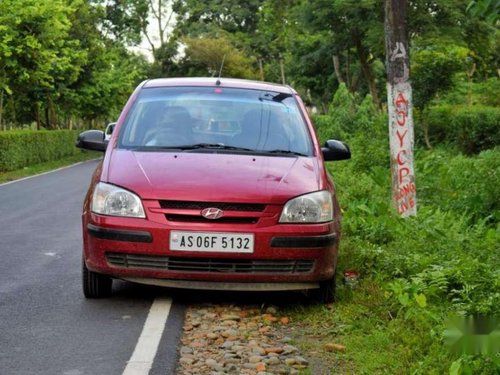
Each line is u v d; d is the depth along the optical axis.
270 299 6.48
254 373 4.64
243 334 5.47
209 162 6.30
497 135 20.80
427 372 4.39
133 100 7.30
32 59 28.02
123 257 5.91
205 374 4.61
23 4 26.81
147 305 6.26
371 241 8.55
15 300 6.45
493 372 4.09
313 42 43.53
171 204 5.86
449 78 23.92
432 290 6.01
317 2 33.62
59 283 7.15
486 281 6.07
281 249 5.84
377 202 10.32
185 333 5.49
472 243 8.05
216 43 71.81
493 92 29.20
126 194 5.94
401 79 9.78
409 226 8.83
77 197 16.45
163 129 6.87
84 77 43.19
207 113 7.08
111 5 65.31
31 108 41.44
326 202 6.11
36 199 16.02
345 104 26.92
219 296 6.55
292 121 7.13
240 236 5.79
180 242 5.79
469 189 11.31
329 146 7.27
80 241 9.86
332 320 5.80
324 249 5.97
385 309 5.84
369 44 30.86
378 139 21.67
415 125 24.14
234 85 7.55
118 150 6.61
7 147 27.05
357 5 30.48
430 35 28.25
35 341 5.26
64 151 38.12
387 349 5.01
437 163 14.52
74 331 5.50
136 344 5.18
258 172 6.19
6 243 9.66
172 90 7.41
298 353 5.05
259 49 77.50
